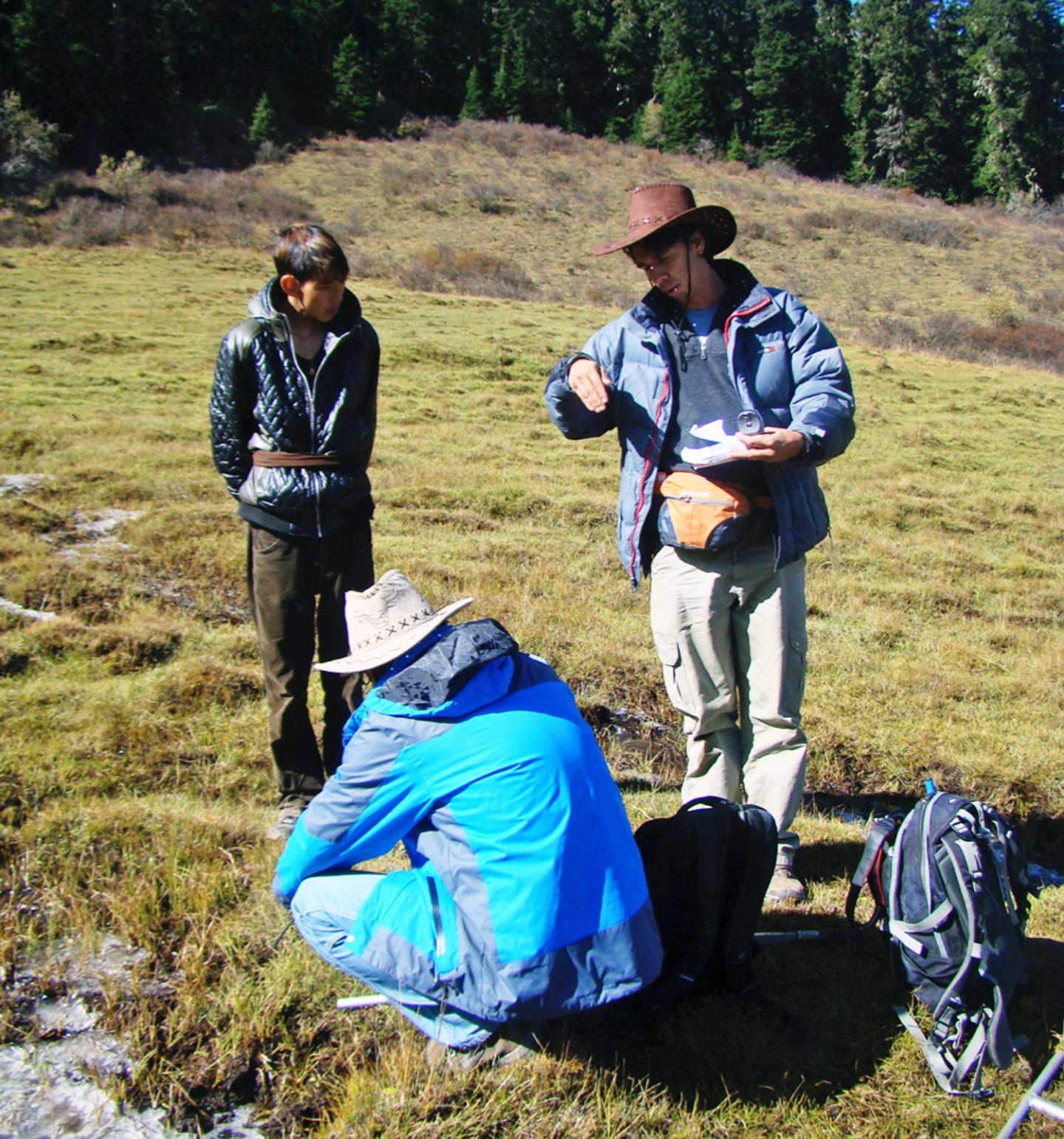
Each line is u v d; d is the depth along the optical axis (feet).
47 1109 8.52
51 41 178.19
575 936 8.07
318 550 12.16
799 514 11.71
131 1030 9.25
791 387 11.78
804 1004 10.17
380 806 8.51
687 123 245.24
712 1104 8.92
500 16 274.16
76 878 11.28
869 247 152.76
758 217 163.84
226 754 15.30
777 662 11.96
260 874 11.60
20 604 21.33
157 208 126.72
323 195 151.53
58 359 51.03
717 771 12.35
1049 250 165.17
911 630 27.14
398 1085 8.69
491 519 33.53
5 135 139.95
